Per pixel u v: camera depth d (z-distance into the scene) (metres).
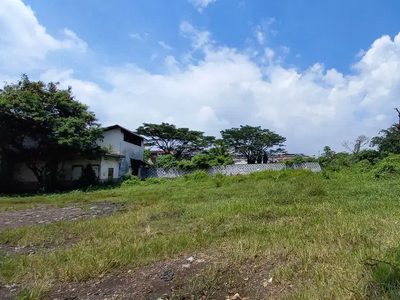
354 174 14.85
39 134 16.25
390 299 2.07
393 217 4.76
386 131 20.83
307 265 2.98
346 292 2.23
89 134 16.80
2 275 3.30
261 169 26.83
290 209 6.51
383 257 2.79
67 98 17.98
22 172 18.88
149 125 33.44
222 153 32.31
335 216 5.32
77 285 3.01
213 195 10.67
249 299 2.54
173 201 9.59
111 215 7.71
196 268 3.32
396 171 12.52
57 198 12.24
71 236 5.38
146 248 4.03
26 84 16.94
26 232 5.55
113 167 21.48
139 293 2.78
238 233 4.67
